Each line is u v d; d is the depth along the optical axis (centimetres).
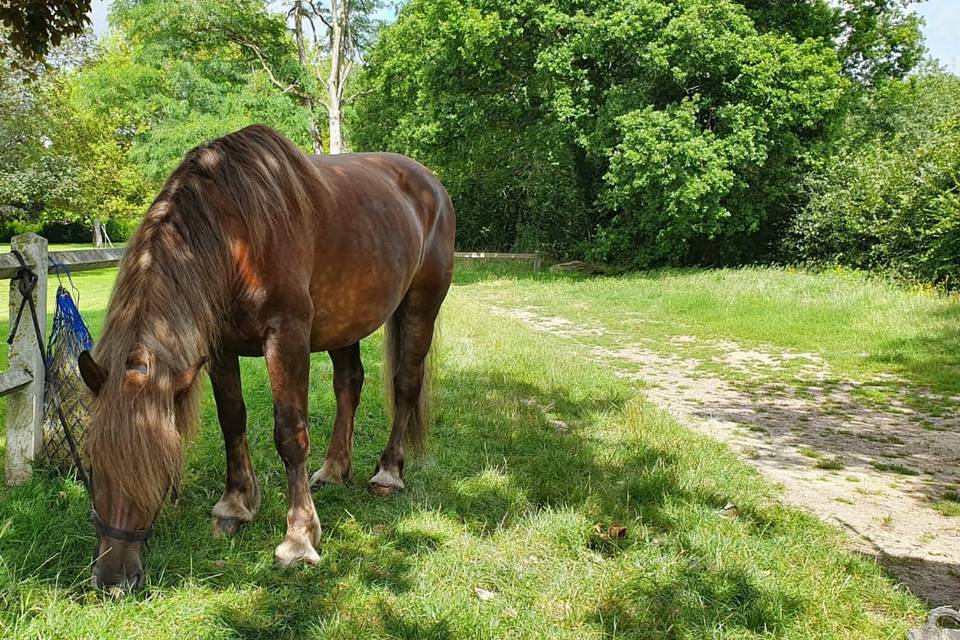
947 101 2812
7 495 312
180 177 257
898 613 263
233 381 292
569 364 716
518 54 1820
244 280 261
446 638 233
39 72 1984
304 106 2939
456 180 2469
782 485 410
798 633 244
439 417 493
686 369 774
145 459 206
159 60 2575
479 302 1377
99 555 218
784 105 1557
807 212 1605
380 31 2473
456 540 304
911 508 385
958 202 1185
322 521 318
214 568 264
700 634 241
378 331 875
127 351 219
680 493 365
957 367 755
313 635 229
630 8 1562
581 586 268
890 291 1188
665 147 1503
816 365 794
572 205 2270
